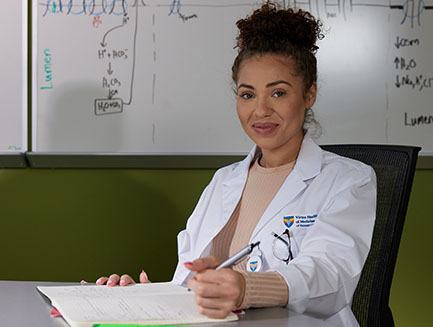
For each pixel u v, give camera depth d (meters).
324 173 1.30
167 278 2.41
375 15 2.36
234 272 0.94
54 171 2.39
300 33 1.30
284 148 1.37
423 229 2.42
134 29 2.35
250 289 0.95
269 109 1.28
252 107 1.29
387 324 1.28
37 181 2.39
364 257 1.13
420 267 2.43
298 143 1.38
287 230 1.24
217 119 2.36
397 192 1.33
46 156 2.34
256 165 1.44
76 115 2.35
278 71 1.26
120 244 2.41
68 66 2.34
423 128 2.39
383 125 2.38
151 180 2.40
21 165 2.35
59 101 2.34
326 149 1.53
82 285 1.21
